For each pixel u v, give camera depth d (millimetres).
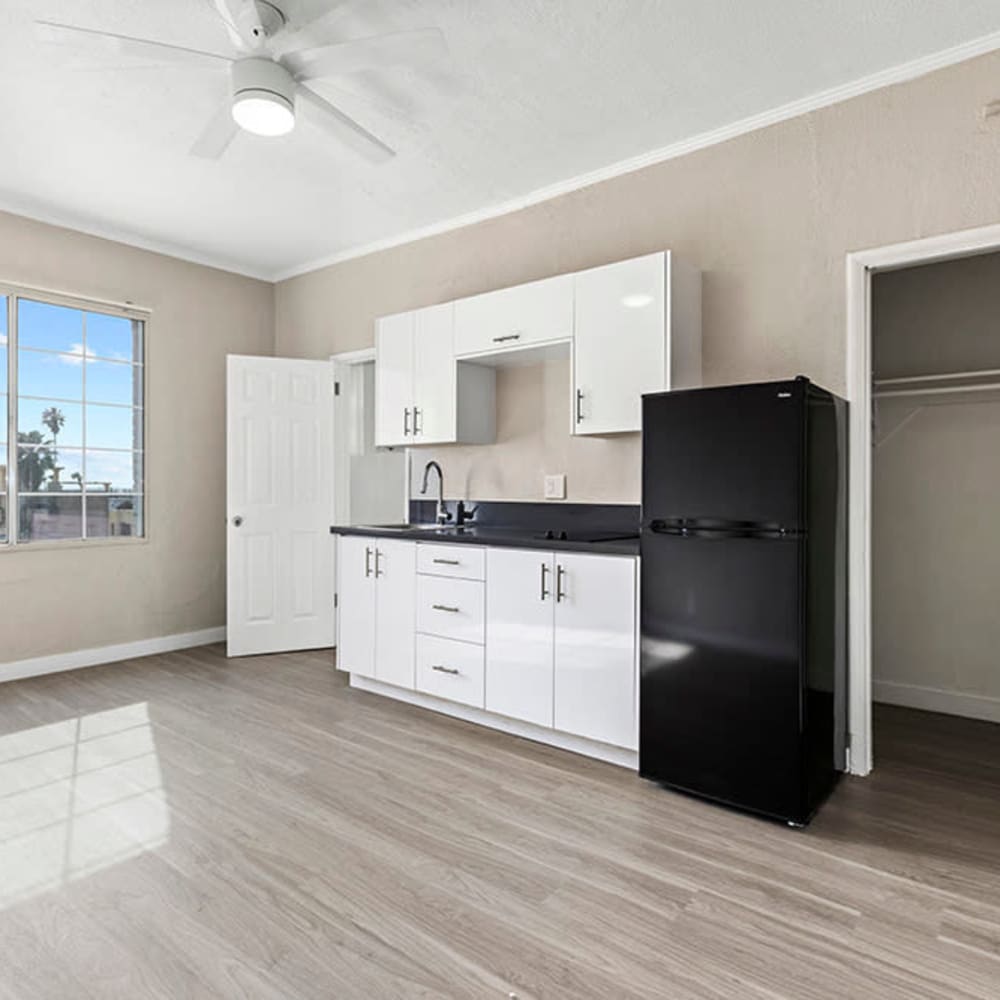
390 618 3479
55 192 3629
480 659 3090
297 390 4578
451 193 3629
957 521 3461
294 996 1472
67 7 2188
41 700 3467
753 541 2266
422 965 1571
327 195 3662
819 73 2561
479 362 3658
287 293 5039
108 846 2078
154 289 4441
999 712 3318
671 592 2441
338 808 2336
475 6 2172
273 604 4488
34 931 1681
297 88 2287
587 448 3479
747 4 2176
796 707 2189
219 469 4820
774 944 1646
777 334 2850
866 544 2670
